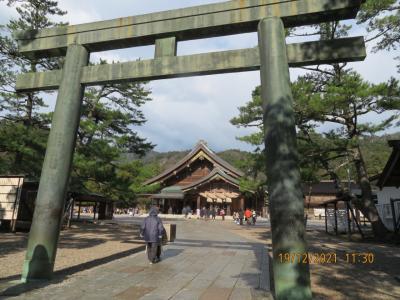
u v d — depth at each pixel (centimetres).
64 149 710
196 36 722
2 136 1434
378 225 1661
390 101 1373
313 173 1638
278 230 527
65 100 735
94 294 587
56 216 684
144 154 2325
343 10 617
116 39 748
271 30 625
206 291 626
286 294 499
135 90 2094
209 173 4438
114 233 1781
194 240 1531
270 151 565
